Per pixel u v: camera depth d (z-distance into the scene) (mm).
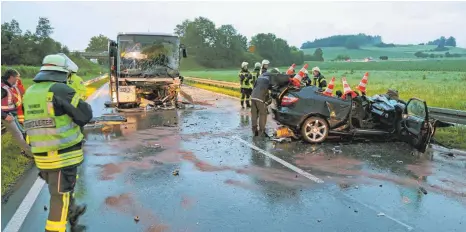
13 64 61875
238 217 4426
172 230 4090
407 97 18531
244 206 4746
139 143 8266
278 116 8383
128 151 7535
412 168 6387
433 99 17344
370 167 6441
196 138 8844
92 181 5652
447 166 6523
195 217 4418
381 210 4664
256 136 9070
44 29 74062
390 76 41750
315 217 4445
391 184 5590
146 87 14508
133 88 13930
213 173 6078
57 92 3547
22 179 5789
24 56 62406
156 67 14398
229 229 4125
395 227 4211
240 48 85375
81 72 60531
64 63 3742
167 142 8383
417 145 7203
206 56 84062
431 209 4703
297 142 8352
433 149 7742
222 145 8086
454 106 14672
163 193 5172
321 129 8195
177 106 14797
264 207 4719
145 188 5363
